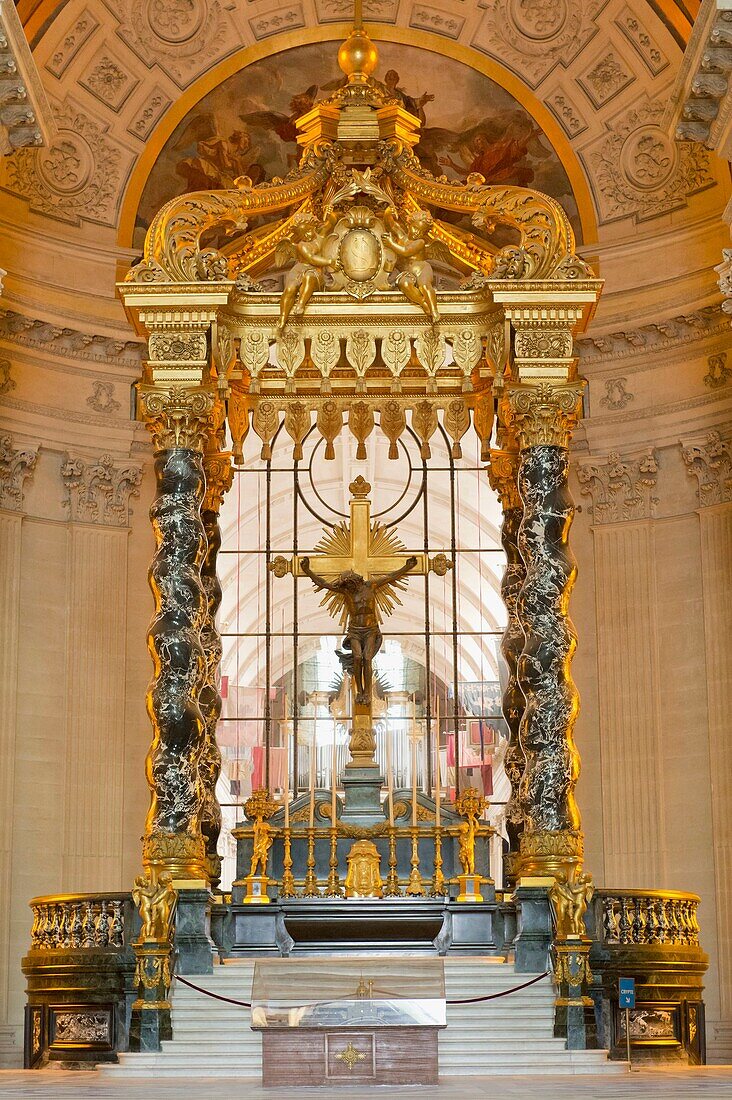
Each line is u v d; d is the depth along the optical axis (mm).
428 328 16438
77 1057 14820
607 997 14711
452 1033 13602
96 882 19688
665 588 20391
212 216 16516
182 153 21984
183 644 15273
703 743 19703
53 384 20578
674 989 15047
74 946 15203
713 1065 16375
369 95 17172
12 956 18953
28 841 19422
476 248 17328
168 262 16109
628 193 21312
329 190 17000
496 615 30750
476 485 29141
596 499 20875
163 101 21734
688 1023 15141
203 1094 10102
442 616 33031
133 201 21609
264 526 30891
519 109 22016
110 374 21016
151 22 21391
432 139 22422
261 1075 12914
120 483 20859
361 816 17984
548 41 21672
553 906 14109
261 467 29156
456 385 18359
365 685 18250
